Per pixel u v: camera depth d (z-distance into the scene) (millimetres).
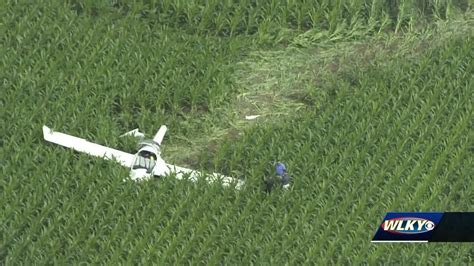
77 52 147125
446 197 134375
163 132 139375
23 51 147500
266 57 151875
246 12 154375
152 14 153625
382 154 138625
